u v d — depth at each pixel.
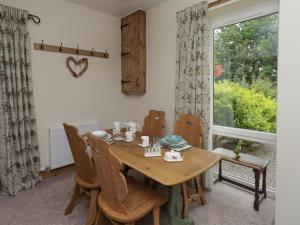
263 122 2.33
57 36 2.88
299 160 1.48
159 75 3.18
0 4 2.34
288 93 1.50
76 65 3.12
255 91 2.37
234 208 2.14
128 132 2.20
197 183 2.18
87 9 3.19
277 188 1.60
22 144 2.51
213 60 2.70
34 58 2.69
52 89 2.89
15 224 1.89
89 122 3.33
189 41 2.58
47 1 2.76
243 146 2.54
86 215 2.02
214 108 2.75
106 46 3.46
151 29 3.26
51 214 2.03
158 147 1.77
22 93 2.51
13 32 2.40
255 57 2.35
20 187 2.50
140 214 1.35
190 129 2.28
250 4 2.29
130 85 3.52
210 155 1.70
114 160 1.24
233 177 2.72
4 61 2.35
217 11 2.50
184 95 2.69
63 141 2.98
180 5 2.80
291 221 1.54
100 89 3.44
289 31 1.47
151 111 2.94
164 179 1.26
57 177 2.88
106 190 1.40
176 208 1.60
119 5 3.13
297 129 1.47
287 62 1.50
